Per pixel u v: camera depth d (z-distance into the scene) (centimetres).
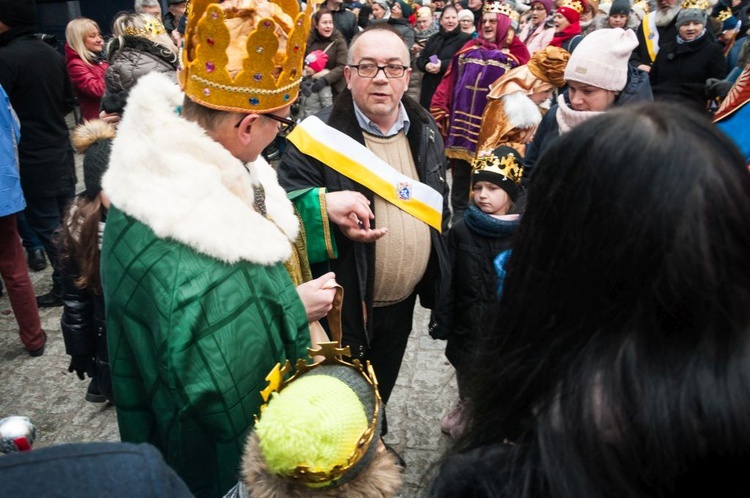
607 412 60
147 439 139
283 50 132
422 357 335
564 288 64
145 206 122
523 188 241
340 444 87
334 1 728
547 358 66
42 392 308
